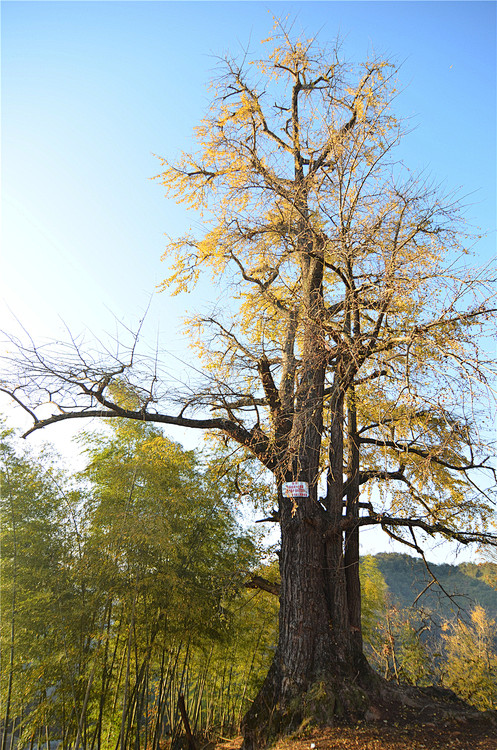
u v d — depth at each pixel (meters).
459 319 6.81
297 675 7.75
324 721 7.12
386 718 7.36
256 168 9.49
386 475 7.49
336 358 9.01
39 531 9.20
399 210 8.06
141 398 8.95
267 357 9.89
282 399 9.74
